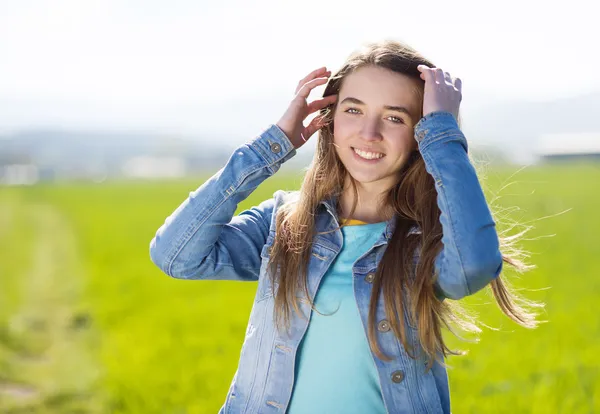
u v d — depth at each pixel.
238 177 3.08
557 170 91.06
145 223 39.19
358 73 3.01
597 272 16.62
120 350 10.38
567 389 7.62
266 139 3.12
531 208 35.12
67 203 59.56
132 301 14.79
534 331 10.23
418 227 3.00
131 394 7.96
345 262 2.99
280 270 3.00
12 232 35.09
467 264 2.73
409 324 2.90
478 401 7.27
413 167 3.04
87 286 16.92
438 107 2.91
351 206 3.12
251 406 2.99
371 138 2.94
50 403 7.91
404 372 2.88
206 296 15.39
